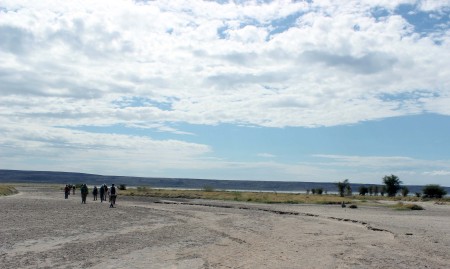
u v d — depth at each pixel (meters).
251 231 28.38
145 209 46.72
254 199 76.62
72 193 89.69
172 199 77.31
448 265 17.06
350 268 16.12
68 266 15.07
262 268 15.72
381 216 43.97
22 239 21.12
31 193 87.81
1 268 14.43
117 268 15.04
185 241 22.42
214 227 30.27
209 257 17.69
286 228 31.20
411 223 36.19
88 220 31.64
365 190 131.12
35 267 14.76
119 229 26.86
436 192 104.69
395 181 122.69
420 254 19.67
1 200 54.56
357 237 26.39
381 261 17.69
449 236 27.08
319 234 27.78
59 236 22.64
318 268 16.00
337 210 53.56
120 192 103.31
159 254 18.09
